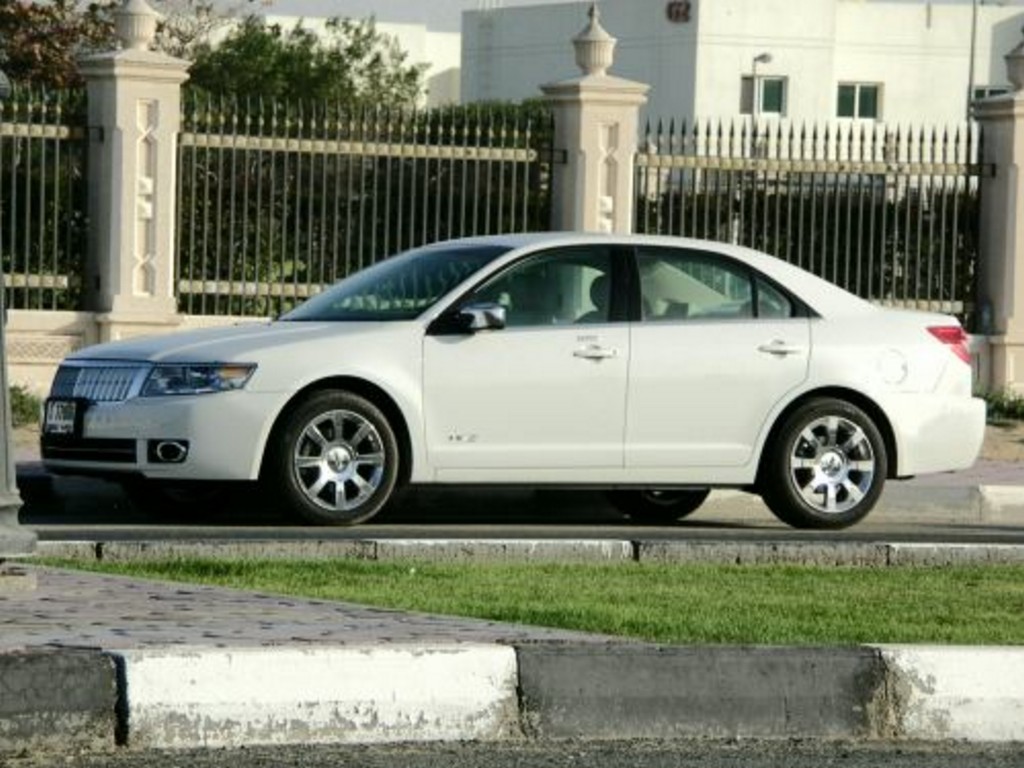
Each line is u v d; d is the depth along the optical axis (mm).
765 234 43562
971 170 44812
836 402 28344
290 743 14641
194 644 15422
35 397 39062
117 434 26391
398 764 13969
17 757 13969
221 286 41594
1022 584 22703
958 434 29000
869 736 15547
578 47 42812
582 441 27391
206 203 41500
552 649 15250
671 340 27750
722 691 15391
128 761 13906
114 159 41000
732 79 108188
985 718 15750
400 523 28516
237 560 22859
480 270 27312
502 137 42406
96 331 40969
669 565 23641
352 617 17422
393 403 26641
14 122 40938
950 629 18938
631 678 15289
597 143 42656
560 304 27516
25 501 29062
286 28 103312
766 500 28391
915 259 44688
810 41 109438
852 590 21766
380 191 42188
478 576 21969
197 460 26062
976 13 108562
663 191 43500
